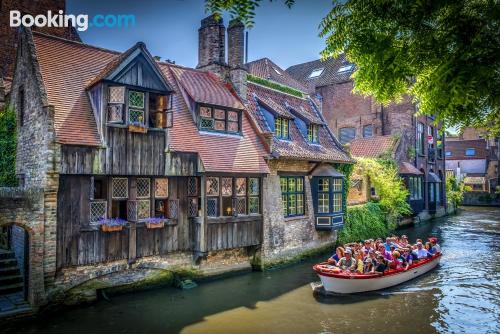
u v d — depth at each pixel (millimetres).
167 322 9547
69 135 9906
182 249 12188
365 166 22656
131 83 10781
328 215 16844
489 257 17375
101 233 10391
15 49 17969
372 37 4672
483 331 9375
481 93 3932
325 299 11492
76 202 10008
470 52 3910
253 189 14109
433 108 4543
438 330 9422
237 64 15734
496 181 50688
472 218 32469
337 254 13094
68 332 8812
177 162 11820
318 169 16938
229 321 9719
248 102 15977
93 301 10484
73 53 12070
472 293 12234
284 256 15203
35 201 9320
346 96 33625
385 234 22000
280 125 16344
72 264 9875
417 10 4254
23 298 9859
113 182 10844
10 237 11859
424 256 14852
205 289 12102
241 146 13938
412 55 4453
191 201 12406
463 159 53562
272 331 9188
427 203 30859
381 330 9367
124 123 10664
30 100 10828
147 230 11328
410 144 28781
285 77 29641
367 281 11984
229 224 12930
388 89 4965
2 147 12289
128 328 9125
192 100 13383
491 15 3824
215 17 4617
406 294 12102
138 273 11414
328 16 4910
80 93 11062
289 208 15789
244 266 14102
